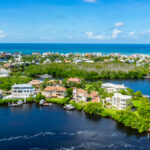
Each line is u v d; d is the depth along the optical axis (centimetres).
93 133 11944
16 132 12031
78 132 12075
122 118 13450
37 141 10994
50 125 13062
